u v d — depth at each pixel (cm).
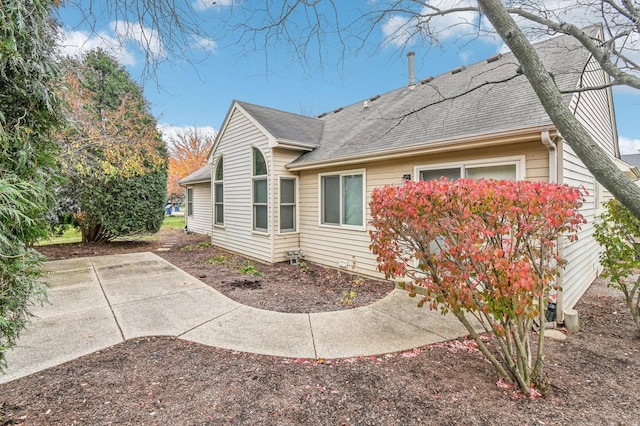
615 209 410
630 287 605
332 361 315
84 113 793
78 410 235
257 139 849
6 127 192
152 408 239
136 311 452
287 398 253
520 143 434
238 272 715
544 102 246
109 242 1189
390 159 609
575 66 508
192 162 2677
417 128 611
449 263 262
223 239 1037
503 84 597
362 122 856
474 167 488
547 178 411
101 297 518
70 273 691
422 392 261
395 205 289
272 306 484
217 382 276
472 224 247
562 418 226
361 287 599
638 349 346
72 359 314
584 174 559
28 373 287
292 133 854
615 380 280
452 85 746
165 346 346
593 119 606
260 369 299
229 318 430
